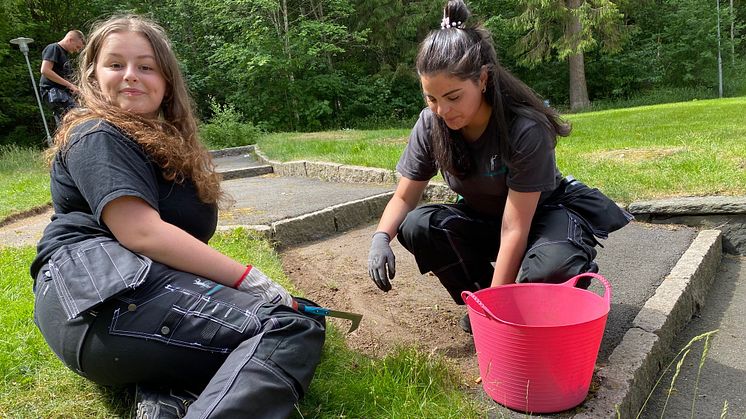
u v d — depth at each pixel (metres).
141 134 1.93
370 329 2.83
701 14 24.89
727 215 4.02
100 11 21.14
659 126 8.70
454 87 2.12
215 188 2.18
